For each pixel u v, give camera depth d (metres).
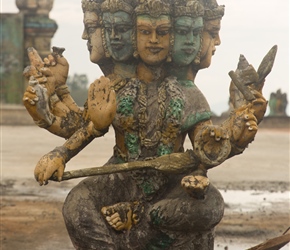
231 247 10.18
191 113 6.86
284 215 12.63
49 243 10.48
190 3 6.84
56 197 14.41
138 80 6.92
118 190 6.88
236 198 14.43
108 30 6.92
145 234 6.77
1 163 20.33
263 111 6.76
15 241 10.59
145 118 6.80
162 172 6.66
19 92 38.84
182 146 7.03
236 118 6.70
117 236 6.79
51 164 6.61
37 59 6.88
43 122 6.72
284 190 15.55
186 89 6.94
